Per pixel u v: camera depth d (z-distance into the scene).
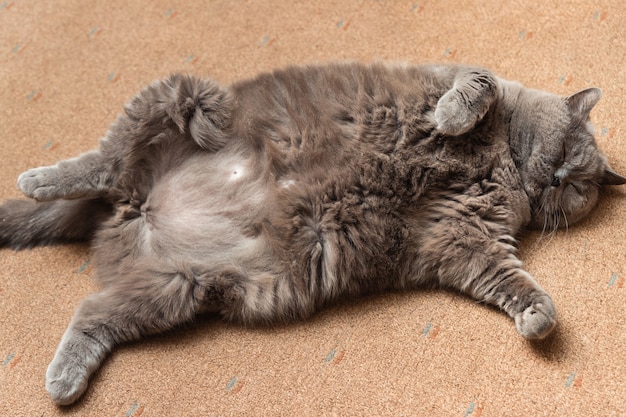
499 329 1.21
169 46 1.41
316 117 1.21
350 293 1.23
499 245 1.21
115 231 1.22
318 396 1.18
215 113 1.22
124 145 1.21
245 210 1.21
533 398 1.17
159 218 1.21
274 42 1.41
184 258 1.20
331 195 1.19
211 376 1.19
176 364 1.20
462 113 1.18
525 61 1.37
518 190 1.23
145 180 1.23
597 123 1.33
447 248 1.21
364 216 1.19
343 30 1.41
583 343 1.19
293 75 1.24
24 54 1.41
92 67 1.40
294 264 1.20
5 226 1.25
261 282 1.20
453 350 1.20
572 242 1.26
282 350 1.20
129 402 1.18
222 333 1.22
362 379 1.18
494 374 1.18
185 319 1.20
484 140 1.21
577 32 1.38
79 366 1.17
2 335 1.22
